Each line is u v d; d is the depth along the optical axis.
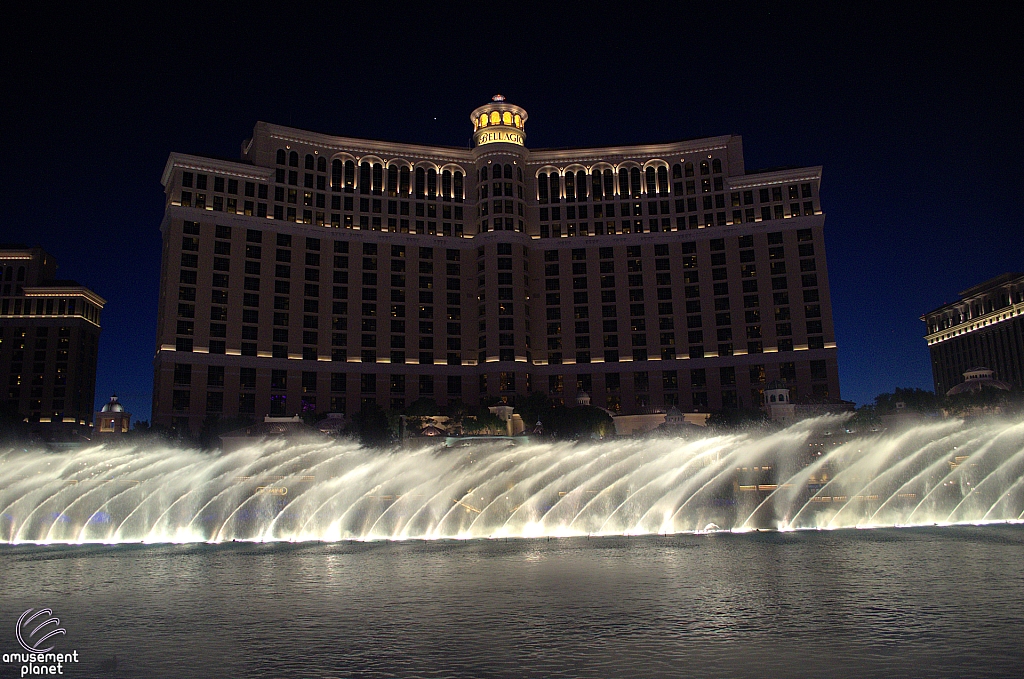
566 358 175.88
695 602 26.73
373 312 170.00
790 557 39.31
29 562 42.31
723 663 18.47
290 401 159.12
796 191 174.75
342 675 18.14
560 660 19.09
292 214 168.25
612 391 173.62
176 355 150.00
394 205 177.88
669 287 177.12
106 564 41.03
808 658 18.78
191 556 44.72
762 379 167.50
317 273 167.38
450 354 173.62
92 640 22.16
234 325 156.62
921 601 26.08
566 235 182.50
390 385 167.50
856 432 110.00
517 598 28.31
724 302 173.25
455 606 26.92
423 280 175.62
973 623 22.44
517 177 181.88
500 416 145.62
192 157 159.50
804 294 168.88
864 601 26.31
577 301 178.75
